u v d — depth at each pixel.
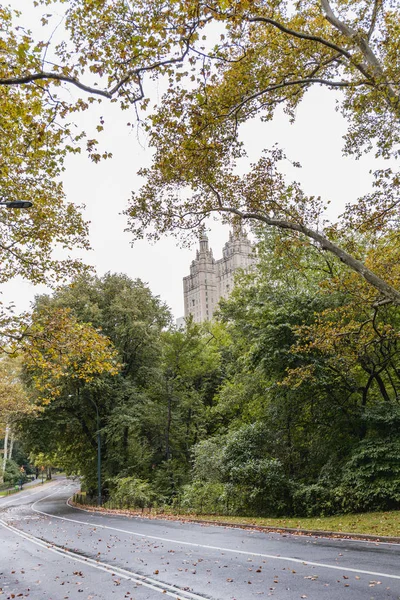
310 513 16.95
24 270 14.96
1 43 8.05
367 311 17.64
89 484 36.62
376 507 15.72
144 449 34.72
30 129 10.57
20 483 68.62
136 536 15.23
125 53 8.77
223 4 8.05
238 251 112.44
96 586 8.93
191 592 7.82
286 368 18.55
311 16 12.52
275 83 12.84
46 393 30.34
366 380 21.59
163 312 36.41
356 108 12.21
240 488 19.14
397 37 11.30
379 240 16.47
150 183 13.94
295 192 13.74
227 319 30.59
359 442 17.38
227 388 29.50
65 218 14.73
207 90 10.47
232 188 13.88
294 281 22.72
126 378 34.47
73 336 13.36
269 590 7.48
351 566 8.59
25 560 12.63
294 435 21.80
